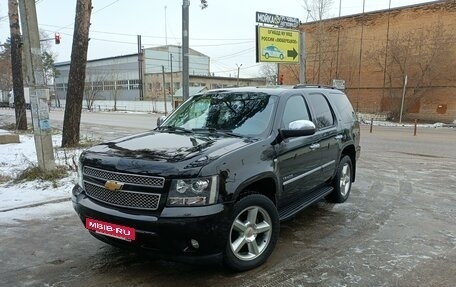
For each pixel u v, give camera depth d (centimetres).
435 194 728
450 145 1561
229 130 459
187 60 1431
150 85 8306
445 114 3316
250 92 516
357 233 512
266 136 436
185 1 1398
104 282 378
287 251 450
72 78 1237
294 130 446
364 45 3862
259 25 3003
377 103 3791
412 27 3481
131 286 370
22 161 995
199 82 7838
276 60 3125
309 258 432
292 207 491
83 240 484
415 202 669
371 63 3816
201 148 389
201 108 521
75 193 418
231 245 376
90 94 8125
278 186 436
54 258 433
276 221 420
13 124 2391
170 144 410
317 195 562
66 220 558
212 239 351
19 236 497
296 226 538
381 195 717
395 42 3534
